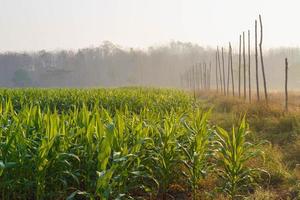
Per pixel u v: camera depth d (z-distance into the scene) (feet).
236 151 21.06
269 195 22.44
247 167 26.27
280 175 26.35
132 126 22.15
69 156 19.15
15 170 17.44
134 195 22.45
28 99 49.34
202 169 23.57
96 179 18.62
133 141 21.01
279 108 53.88
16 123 19.20
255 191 23.20
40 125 20.24
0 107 22.67
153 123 23.85
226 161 21.50
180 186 23.27
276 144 36.11
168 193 22.99
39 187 17.34
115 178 17.11
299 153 31.50
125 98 52.65
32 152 18.63
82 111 22.00
